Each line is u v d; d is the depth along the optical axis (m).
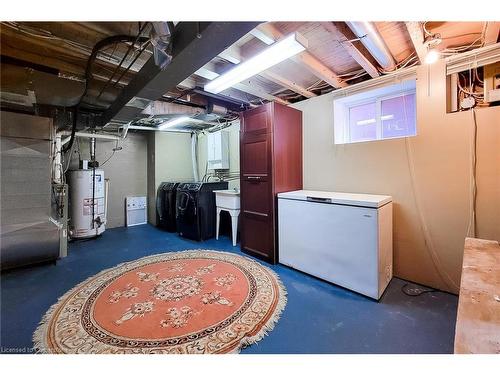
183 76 1.96
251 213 3.21
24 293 2.24
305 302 2.03
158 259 3.10
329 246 2.35
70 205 4.09
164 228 5.00
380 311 1.89
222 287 2.30
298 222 2.64
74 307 1.98
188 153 5.84
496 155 1.92
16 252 2.77
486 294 0.95
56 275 2.66
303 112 3.30
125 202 5.36
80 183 4.12
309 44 2.13
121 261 3.06
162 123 4.68
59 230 3.04
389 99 2.76
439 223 2.20
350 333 1.63
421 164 2.29
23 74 2.29
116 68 2.46
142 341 1.56
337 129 2.99
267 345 1.52
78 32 2.00
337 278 2.30
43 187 2.97
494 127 1.92
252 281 2.44
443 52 2.12
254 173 3.14
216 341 1.56
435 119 2.20
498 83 1.97
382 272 2.12
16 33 1.99
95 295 2.17
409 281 2.39
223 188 4.47
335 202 2.27
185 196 4.21
